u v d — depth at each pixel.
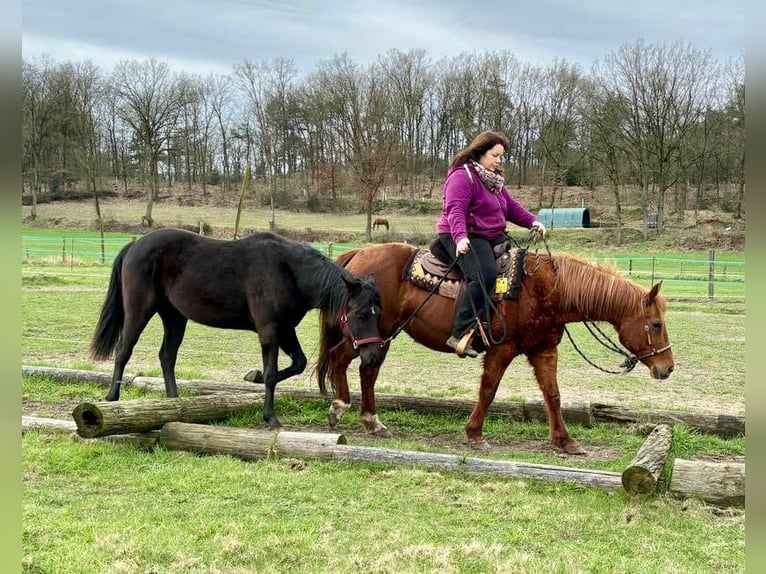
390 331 6.37
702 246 37.38
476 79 61.25
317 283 6.04
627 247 38.09
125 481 4.74
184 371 8.77
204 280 6.24
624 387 8.62
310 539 3.83
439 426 6.67
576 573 3.48
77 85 58.91
